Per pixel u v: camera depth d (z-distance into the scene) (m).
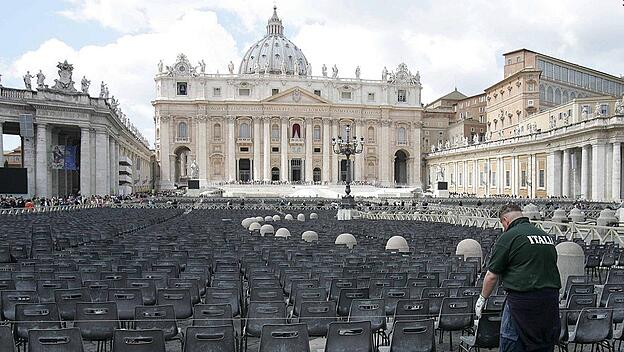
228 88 126.50
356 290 11.28
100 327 9.45
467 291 11.49
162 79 124.88
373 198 80.56
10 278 12.72
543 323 6.25
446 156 117.50
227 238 24.44
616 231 23.12
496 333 8.63
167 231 28.69
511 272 6.41
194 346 8.13
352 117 129.62
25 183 43.53
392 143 132.25
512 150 86.88
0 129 60.25
